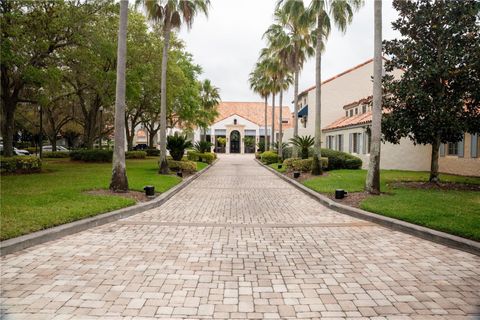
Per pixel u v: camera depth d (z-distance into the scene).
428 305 3.64
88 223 6.79
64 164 23.56
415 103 11.45
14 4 13.50
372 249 5.60
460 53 10.90
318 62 16.45
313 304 3.65
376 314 3.44
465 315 3.43
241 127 57.66
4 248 5.10
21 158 16.09
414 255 5.30
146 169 19.62
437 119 11.16
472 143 16.20
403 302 3.71
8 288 3.95
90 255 5.13
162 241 5.94
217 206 9.55
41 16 14.21
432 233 6.11
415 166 19.80
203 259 5.03
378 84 10.44
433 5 11.68
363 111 26.64
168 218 7.89
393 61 12.45
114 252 5.29
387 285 4.16
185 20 17.02
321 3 15.79
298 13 16.64
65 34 15.57
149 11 16.80
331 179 14.41
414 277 4.41
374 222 7.51
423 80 11.62
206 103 43.44
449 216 7.15
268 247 5.67
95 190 10.56
